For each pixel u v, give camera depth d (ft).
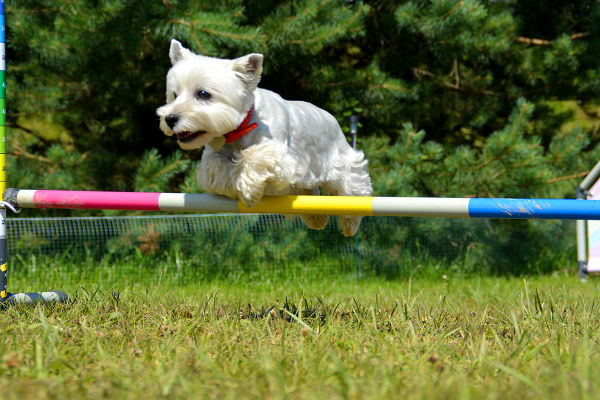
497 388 8.84
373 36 37.42
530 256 35.88
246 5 32.60
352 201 13.76
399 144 32.94
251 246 31.86
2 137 16.25
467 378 9.62
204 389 8.93
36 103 33.09
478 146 39.40
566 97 37.60
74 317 14.73
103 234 33.09
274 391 8.76
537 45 37.91
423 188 35.29
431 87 36.40
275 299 19.69
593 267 29.71
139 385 9.12
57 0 29.45
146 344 11.80
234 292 24.13
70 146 37.55
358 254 32.45
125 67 32.76
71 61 30.71
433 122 38.86
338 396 8.43
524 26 37.22
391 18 35.35
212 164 13.80
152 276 29.58
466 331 13.46
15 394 8.21
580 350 11.14
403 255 33.94
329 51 37.86
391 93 34.42
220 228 32.12
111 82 32.68
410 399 8.25
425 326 13.99
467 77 36.58
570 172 34.60
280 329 13.48
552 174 32.89
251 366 10.12
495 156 32.40
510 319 14.61
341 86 34.63
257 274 31.14
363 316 14.98
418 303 17.11
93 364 10.61
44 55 29.81
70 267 29.53
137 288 24.81
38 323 13.71
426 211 13.47
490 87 38.04
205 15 28.07
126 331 13.01
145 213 32.81
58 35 29.99
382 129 38.24
